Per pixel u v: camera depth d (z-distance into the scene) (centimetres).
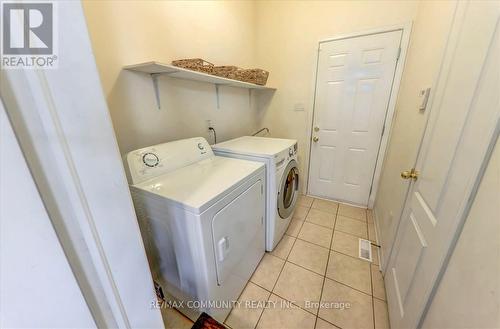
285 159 174
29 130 38
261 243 167
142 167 122
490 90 58
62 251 44
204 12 179
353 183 259
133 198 115
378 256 177
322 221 230
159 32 145
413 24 188
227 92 224
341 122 245
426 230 89
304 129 267
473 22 73
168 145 144
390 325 119
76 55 42
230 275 126
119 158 53
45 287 42
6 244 36
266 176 157
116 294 58
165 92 157
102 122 48
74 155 44
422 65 136
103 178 50
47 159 41
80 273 50
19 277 38
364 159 245
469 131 66
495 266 47
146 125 147
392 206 162
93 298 53
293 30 240
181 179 123
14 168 35
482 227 54
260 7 249
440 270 72
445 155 81
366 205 258
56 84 40
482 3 68
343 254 180
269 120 286
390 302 126
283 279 155
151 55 142
